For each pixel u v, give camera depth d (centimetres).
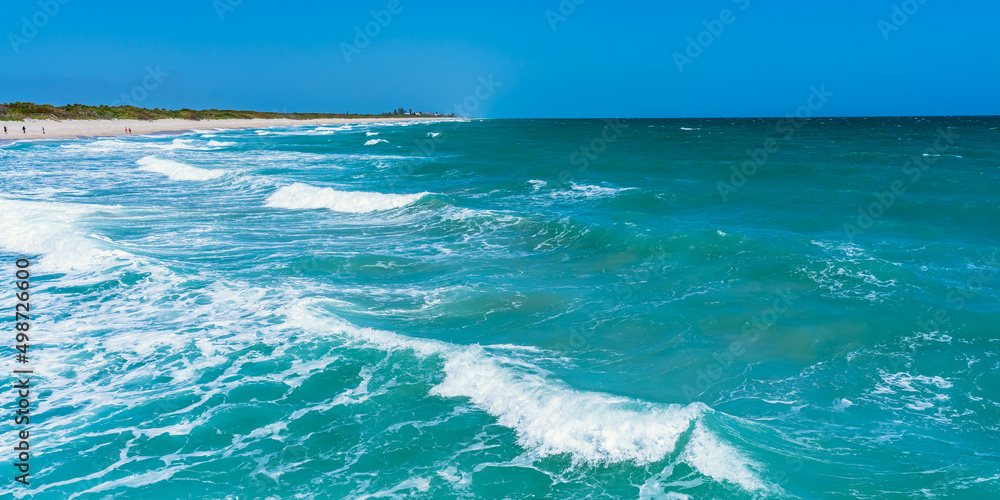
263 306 1081
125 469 615
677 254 1380
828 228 1672
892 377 800
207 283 1206
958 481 568
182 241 1573
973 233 1581
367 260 1409
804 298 1077
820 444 641
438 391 770
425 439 666
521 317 1035
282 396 763
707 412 667
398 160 3941
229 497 572
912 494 550
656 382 801
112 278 1228
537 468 610
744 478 562
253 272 1297
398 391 770
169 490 581
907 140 5684
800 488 554
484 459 628
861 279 1152
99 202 2134
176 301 1109
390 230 1764
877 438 654
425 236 1677
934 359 839
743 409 727
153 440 669
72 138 5956
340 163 3725
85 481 595
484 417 710
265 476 605
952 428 675
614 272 1291
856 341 904
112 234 1609
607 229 1573
